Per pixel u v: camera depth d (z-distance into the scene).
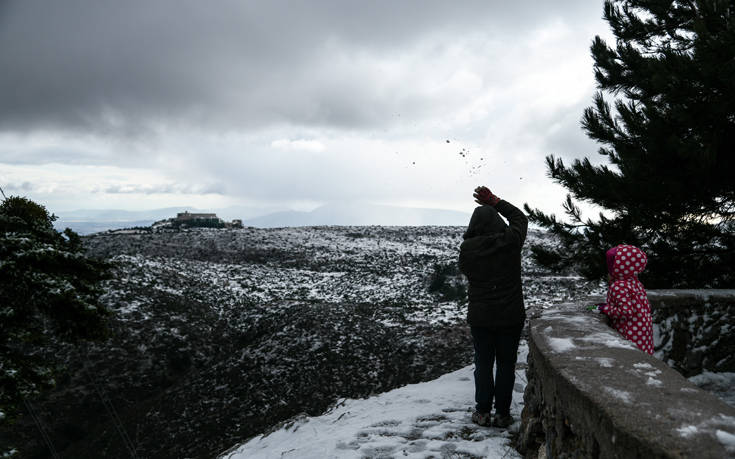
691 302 5.23
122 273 60.22
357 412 6.64
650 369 2.19
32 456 30.09
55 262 12.30
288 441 6.18
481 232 4.29
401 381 34.66
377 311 51.28
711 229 7.41
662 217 7.45
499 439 4.04
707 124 6.73
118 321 47.72
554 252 8.90
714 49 6.03
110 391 38.22
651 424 1.61
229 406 34.78
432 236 110.81
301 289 69.94
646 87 8.39
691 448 1.41
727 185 7.03
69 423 33.66
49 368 11.29
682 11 8.84
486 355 4.40
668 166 7.16
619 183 7.36
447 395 6.40
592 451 1.95
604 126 8.18
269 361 40.22
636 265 3.83
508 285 4.16
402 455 4.00
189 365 44.34
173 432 32.47
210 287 67.25
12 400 10.15
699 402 1.74
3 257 11.20
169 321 50.75
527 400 3.66
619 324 3.86
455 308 50.59
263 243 100.44
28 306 11.20
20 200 13.45
